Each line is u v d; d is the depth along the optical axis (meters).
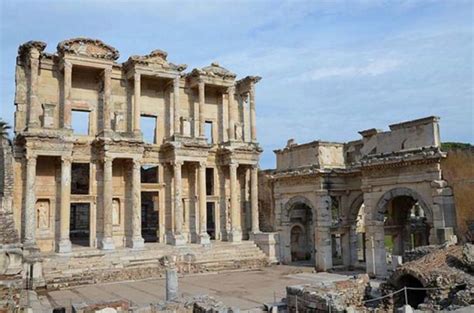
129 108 47.69
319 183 41.75
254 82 53.88
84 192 54.41
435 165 32.31
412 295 24.89
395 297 24.50
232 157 50.03
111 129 45.81
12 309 22.64
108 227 41.53
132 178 43.88
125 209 45.94
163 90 50.19
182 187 49.78
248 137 55.50
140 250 41.75
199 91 50.12
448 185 31.66
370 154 37.38
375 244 36.34
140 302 27.86
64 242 39.59
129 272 37.44
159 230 47.56
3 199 36.91
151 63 46.75
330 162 42.69
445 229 31.02
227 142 50.94
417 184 33.62
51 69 44.00
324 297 21.89
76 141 42.66
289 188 45.84
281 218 47.09
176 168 45.94
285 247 46.56
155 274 38.38
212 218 62.94
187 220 49.56
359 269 41.22
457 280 22.89
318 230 41.72
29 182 38.78
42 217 42.25
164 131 49.66
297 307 23.23
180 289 32.38
